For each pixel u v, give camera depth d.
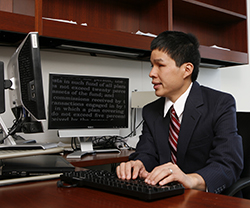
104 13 2.39
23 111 1.02
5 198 0.64
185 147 1.25
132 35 2.09
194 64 1.27
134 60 2.56
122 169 0.89
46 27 1.74
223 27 3.09
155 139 1.36
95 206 0.57
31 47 0.91
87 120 1.96
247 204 0.58
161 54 1.22
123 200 0.61
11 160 0.96
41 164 0.89
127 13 2.51
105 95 2.03
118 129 2.07
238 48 2.93
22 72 0.96
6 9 1.99
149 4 2.45
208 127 1.24
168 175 0.79
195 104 1.27
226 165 1.03
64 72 2.22
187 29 2.89
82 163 1.58
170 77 1.23
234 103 1.26
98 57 2.38
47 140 2.13
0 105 0.95
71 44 2.00
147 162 1.27
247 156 1.35
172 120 1.33
